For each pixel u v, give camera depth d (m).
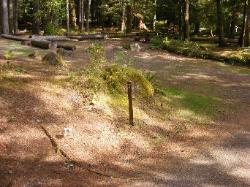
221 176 10.20
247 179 10.12
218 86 18.67
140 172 10.05
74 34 32.59
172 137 12.44
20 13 41.84
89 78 13.95
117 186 9.17
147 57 24.09
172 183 9.65
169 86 17.56
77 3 48.97
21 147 9.89
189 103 15.59
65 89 13.25
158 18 47.81
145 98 14.66
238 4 35.16
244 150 11.89
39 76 14.05
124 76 14.71
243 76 21.12
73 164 9.77
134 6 42.28
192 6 38.56
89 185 9.02
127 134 11.86
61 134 10.90
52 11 39.62
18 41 24.98
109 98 13.53
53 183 8.81
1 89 12.23
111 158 10.50
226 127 13.72
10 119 10.82
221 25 30.41
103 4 46.34
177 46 27.06
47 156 9.86
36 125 10.95
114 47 25.78
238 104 16.23
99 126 11.80
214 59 25.11
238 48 28.83
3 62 15.61
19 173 8.91
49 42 21.92
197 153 11.48
